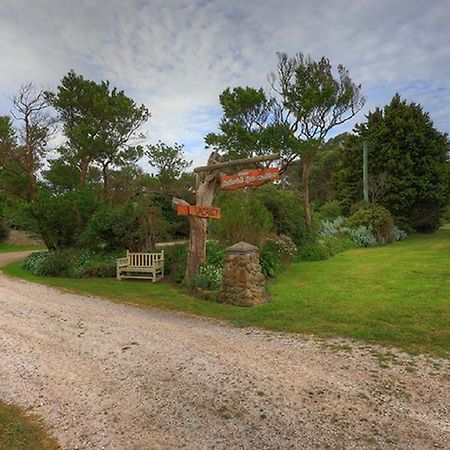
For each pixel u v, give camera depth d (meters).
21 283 10.35
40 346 5.14
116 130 21.55
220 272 8.85
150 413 3.36
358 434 2.94
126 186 21.03
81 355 4.77
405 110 23.73
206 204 9.34
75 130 19.77
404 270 9.89
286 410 3.31
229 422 3.16
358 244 17.34
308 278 9.44
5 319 6.53
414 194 22.44
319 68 15.40
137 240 13.41
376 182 23.23
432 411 3.23
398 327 5.28
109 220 13.29
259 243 10.71
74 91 21.05
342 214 24.80
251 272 7.24
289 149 15.08
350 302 6.72
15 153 22.94
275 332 5.41
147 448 2.86
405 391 3.58
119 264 10.70
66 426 3.22
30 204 14.23
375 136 23.95
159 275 10.79
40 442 3.00
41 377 4.18
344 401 3.44
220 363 4.35
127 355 4.71
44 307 7.37
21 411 3.48
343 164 26.78
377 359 4.32
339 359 4.36
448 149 24.47
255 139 15.09
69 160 21.42
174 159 26.75
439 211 24.06
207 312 6.65
